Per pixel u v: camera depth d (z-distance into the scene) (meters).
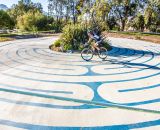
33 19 55.78
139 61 13.85
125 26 58.44
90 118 5.75
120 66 12.07
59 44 18.45
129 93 7.74
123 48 20.72
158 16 50.12
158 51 19.52
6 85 8.10
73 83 8.65
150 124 5.55
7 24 58.19
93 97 7.27
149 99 7.25
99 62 13.02
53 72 10.21
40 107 6.26
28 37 31.02
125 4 52.41
